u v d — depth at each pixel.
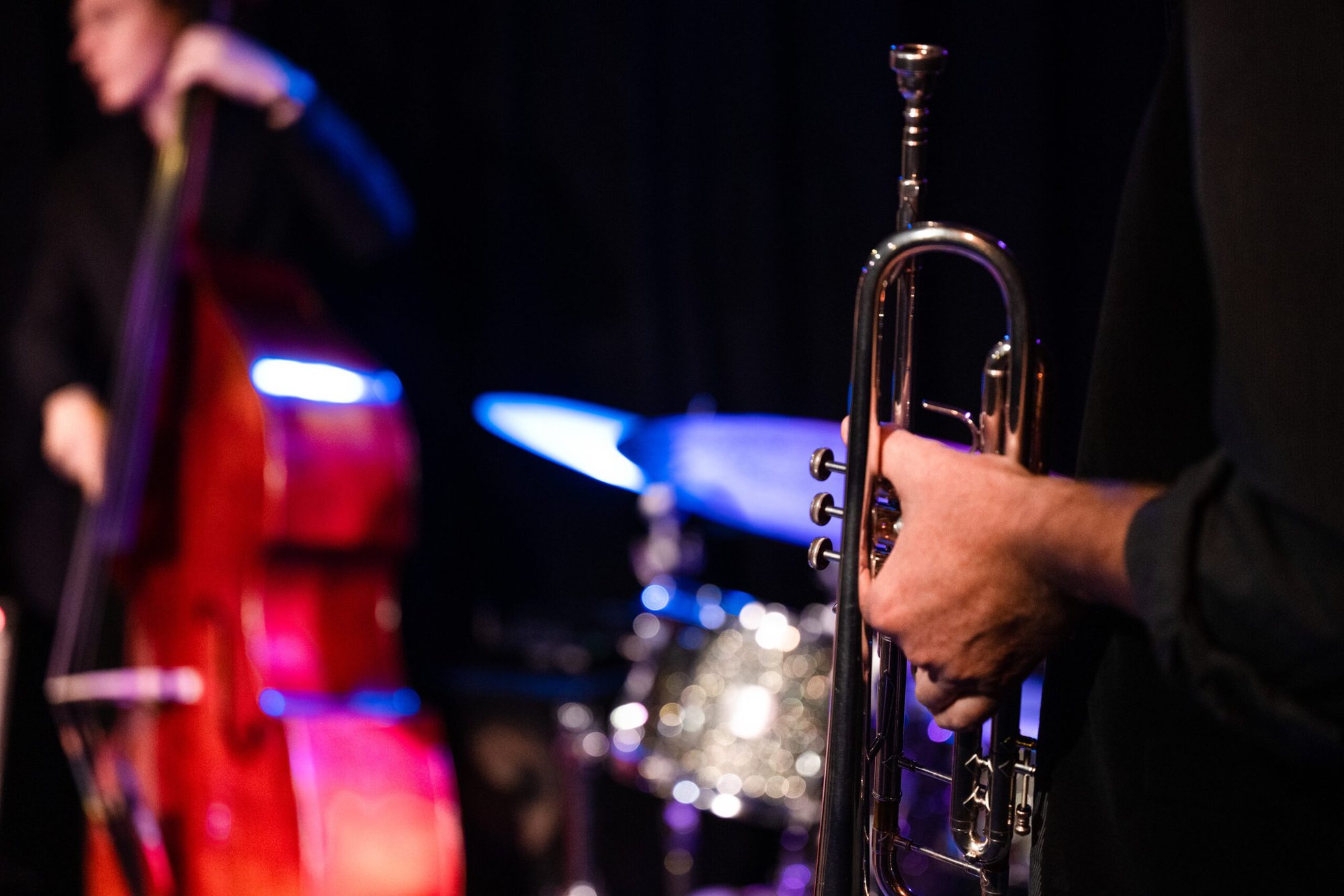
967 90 2.27
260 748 1.92
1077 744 0.75
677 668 2.29
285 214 2.61
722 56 2.54
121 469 2.06
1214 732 0.67
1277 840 0.66
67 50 2.82
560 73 2.79
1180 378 0.70
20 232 2.84
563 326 2.82
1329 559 0.53
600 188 2.77
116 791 1.97
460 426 2.92
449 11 2.88
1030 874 0.80
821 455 0.80
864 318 0.78
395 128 2.90
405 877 1.96
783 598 2.53
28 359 2.50
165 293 2.07
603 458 2.42
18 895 2.47
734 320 2.56
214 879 1.94
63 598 2.64
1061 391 2.20
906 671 0.87
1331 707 0.56
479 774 2.61
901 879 0.88
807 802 2.12
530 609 2.77
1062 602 0.68
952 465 0.71
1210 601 0.58
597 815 2.64
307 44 2.90
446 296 2.91
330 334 2.12
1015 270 0.75
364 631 2.05
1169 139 0.70
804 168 2.51
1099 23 2.17
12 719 2.61
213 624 1.98
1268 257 0.55
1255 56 0.57
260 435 1.96
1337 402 0.53
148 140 2.56
